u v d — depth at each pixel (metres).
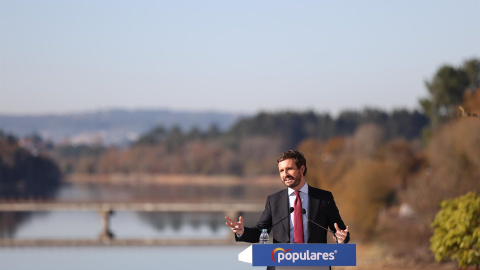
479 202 47.62
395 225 102.19
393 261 91.44
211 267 132.88
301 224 17.88
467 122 111.56
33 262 153.62
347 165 185.50
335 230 17.92
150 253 170.62
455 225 47.88
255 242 18.36
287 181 17.95
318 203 18.02
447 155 116.06
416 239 94.94
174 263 145.50
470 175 102.31
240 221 18.11
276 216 18.09
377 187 147.38
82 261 154.88
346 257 16.45
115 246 191.88
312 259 16.47
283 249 16.47
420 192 97.94
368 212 144.88
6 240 197.12
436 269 83.12
